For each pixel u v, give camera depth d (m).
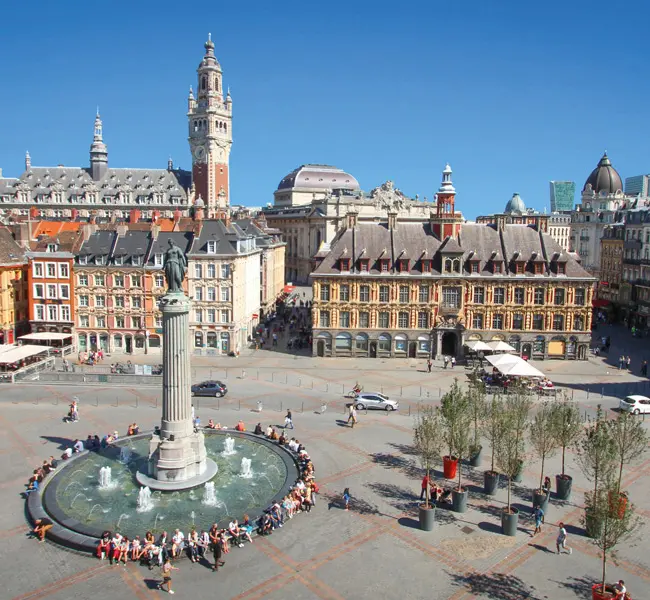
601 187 174.88
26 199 191.00
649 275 118.62
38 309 96.00
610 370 86.56
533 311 92.12
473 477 48.84
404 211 194.38
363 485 46.81
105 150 197.00
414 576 34.72
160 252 93.44
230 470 48.91
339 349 93.69
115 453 52.25
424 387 76.25
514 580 34.47
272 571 35.09
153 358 92.12
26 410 64.62
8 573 34.66
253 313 109.62
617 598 30.91
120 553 35.94
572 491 46.28
